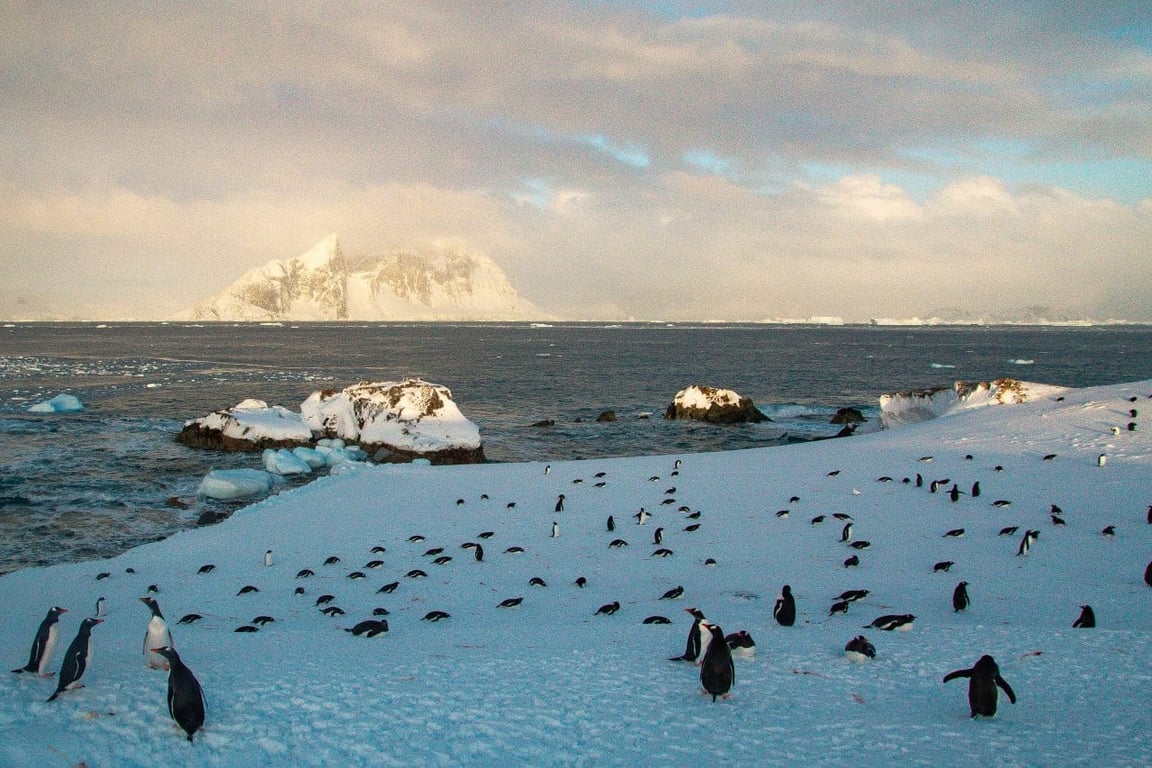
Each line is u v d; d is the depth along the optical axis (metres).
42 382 78.06
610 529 23.30
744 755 8.59
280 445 41.56
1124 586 17.00
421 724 9.40
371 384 45.97
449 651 12.91
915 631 13.59
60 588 19.14
